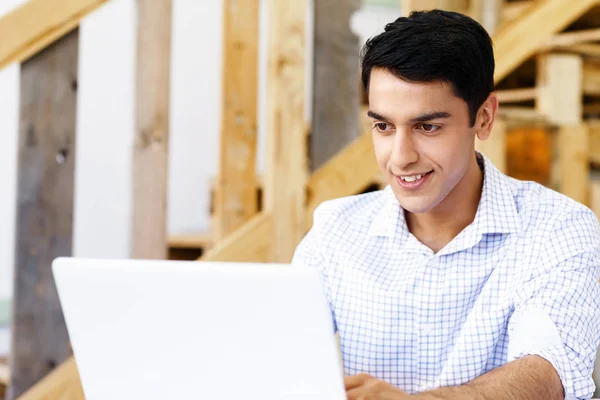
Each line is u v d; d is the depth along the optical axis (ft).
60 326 6.73
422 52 3.70
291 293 2.92
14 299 6.63
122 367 3.23
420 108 3.74
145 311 3.11
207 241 10.00
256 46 7.39
